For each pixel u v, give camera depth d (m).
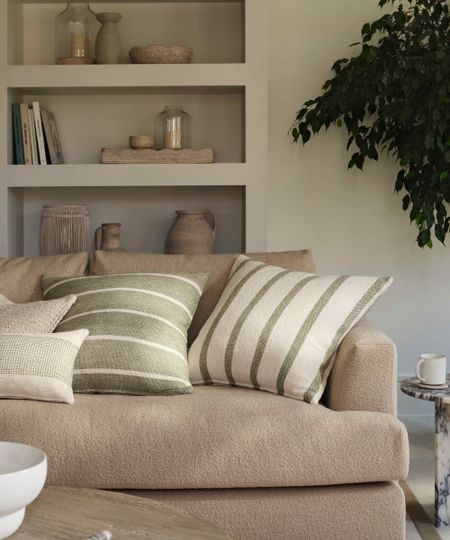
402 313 4.38
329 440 2.25
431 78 3.73
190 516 1.68
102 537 1.42
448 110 3.66
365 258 4.36
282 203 4.34
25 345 2.46
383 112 3.97
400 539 2.28
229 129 4.25
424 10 3.92
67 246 3.97
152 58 3.93
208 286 2.99
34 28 4.21
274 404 2.38
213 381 2.71
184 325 2.77
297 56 4.28
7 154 3.93
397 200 4.34
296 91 4.30
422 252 4.36
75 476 2.24
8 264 3.05
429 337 4.38
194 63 4.10
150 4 4.23
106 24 4.00
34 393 2.41
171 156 3.93
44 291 2.92
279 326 2.60
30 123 3.97
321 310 2.61
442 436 2.82
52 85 3.92
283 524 2.26
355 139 4.14
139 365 2.55
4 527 1.51
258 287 2.75
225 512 2.25
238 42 4.24
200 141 4.26
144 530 1.59
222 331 2.69
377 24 3.93
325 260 4.36
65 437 2.25
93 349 2.59
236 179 3.92
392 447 2.26
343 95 3.91
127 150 3.94
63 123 4.24
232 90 4.11
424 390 2.86
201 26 4.23
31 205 4.25
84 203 4.26
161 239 4.27
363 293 2.64
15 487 1.49
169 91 4.13
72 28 3.98
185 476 2.23
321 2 4.27
